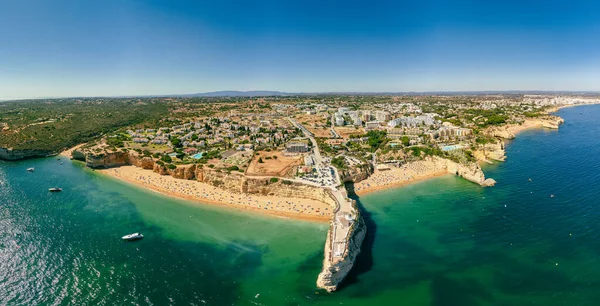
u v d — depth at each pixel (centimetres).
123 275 11250
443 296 10025
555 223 13962
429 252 12312
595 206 15250
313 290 10450
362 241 13062
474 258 11831
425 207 16362
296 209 16250
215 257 12331
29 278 11100
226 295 10269
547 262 11394
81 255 12469
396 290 10331
